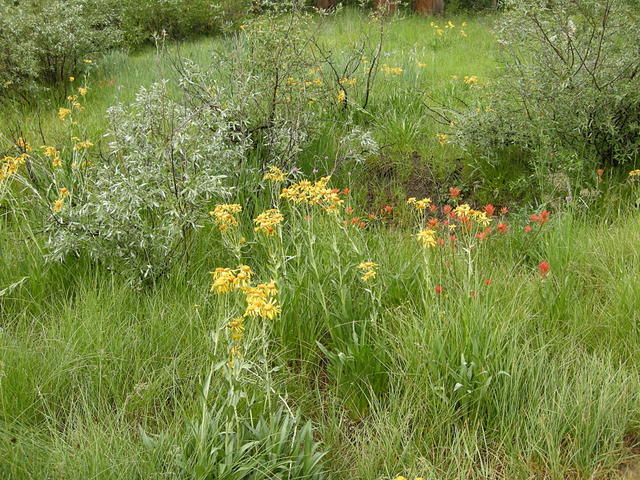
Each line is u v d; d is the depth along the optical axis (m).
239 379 2.47
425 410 2.78
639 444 2.67
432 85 7.77
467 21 13.44
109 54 10.06
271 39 5.36
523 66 5.37
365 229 4.50
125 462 2.33
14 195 4.68
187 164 4.02
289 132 4.90
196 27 13.27
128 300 3.55
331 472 2.51
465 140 5.44
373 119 6.57
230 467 2.27
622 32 4.80
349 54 7.98
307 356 3.25
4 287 3.61
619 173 4.99
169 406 2.89
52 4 8.92
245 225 4.31
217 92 4.85
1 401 2.72
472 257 3.77
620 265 3.66
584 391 2.75
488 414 2.74
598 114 4.79
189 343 3.16
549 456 2.53
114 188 3.76
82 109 7.01
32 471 2.34
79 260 3.85
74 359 2.97
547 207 4.74
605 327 3.26
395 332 3.27
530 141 5.27
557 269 3.75
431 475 2.45
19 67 7.60
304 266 3.47
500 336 2.88
